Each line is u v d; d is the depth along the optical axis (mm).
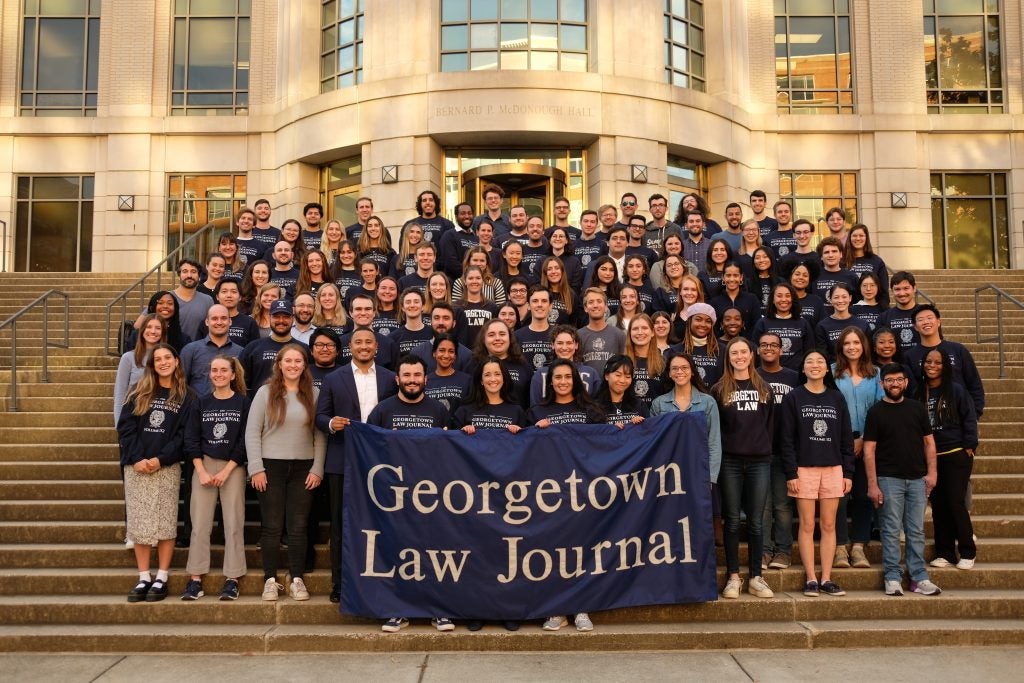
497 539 6285
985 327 12781
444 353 7211
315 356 7238
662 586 6355
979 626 6156
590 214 10766
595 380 7219
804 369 6840
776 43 20875
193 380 7742
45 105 20812
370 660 5844
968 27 20969
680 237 9812
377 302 8898
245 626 6266
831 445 6652
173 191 20203
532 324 8008
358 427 6426
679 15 19344
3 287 15445
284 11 19875
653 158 17828
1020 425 9109
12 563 6977
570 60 18047
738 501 6676
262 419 6605
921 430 6680
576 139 17719
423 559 6266
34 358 11555
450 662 5793
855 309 9141
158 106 20359
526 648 6047
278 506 6578
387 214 17344
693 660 5824
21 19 20953
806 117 20234
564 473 6391
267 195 19891
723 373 7133
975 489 8102
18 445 8641
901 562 7062
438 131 17234
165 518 6547
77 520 7625
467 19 17953
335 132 18125
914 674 5512
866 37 20797
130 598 6402
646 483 6453
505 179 18000
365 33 18203
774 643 6074
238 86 20531
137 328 7492
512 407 6758
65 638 6027
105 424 9375
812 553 6652
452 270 10211
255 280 9320
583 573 6285
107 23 20719
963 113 20703
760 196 11750
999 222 20531
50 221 20406
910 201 20109
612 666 5703
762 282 9586
